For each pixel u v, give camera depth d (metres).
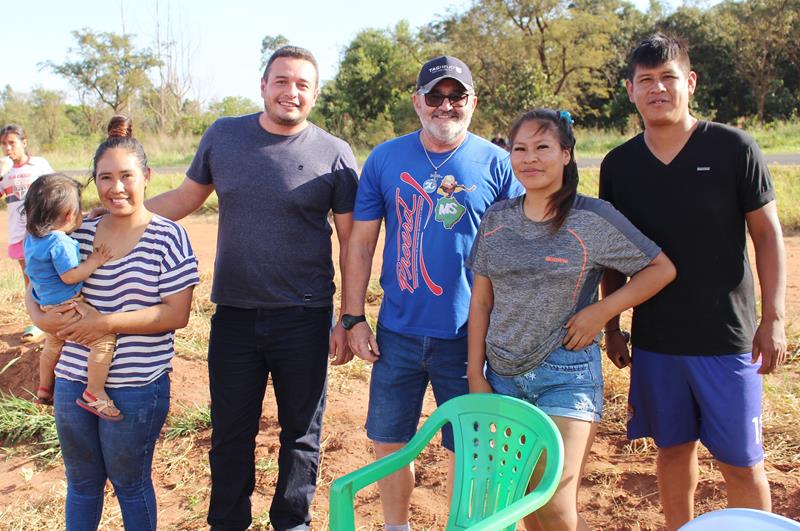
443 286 3.55
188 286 3.33
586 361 3.09
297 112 3.65
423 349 3.60
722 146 3.12
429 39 42.69
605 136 29.98
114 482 3.35
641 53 3.14
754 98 40.16
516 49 38.44
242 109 54.91
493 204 3.28
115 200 3.17
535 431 2.74
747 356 3.21
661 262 3.03
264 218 3.66
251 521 3.93
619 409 5.03
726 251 3.16
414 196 3.58
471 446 2.92
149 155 35.09
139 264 3.25
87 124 52.31
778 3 37.91
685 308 3.20
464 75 3.47
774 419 4.74
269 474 4.62
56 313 3.13
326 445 4.95
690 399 3.30
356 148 35.81
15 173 7.35
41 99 54.28
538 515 2.99
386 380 3.71
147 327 3.24
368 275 3.79
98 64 49.91
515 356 3.11
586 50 38.66
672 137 3.19
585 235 3.00
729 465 3.26
